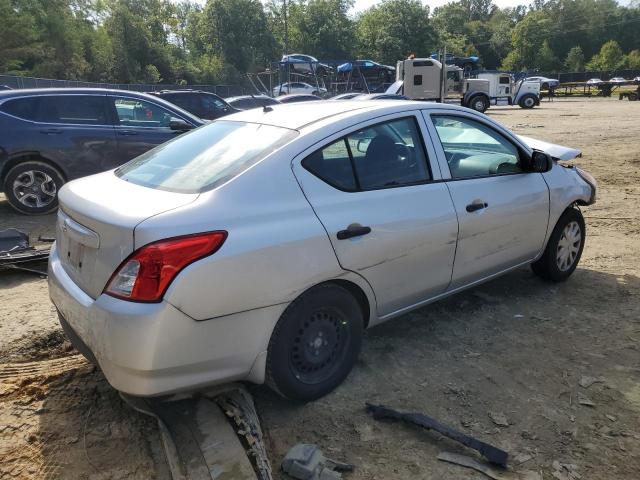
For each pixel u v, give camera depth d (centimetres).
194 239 255
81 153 751
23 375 342
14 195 736
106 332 252
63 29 4700
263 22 7062
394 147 352
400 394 328
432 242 356
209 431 282
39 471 261
